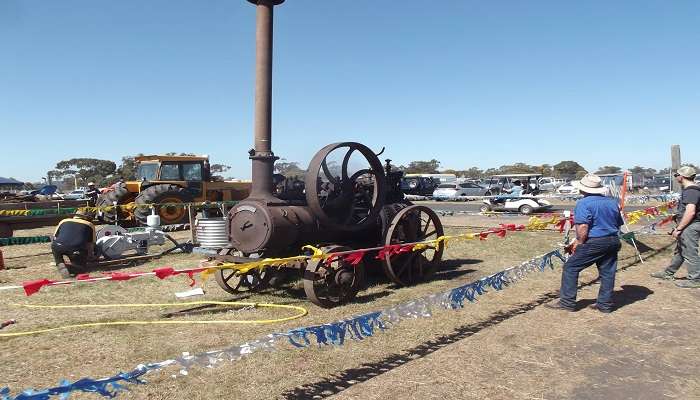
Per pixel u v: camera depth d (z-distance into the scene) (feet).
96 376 12.31
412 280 22.39
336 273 18.47
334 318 16.85
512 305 18.08
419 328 15.55
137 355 13.67
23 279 24.20
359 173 19.70
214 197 50.08
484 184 113.29
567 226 25.16
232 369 12.48
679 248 21.30
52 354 13.80
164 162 48.57
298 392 11.26
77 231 25.00
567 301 17.22
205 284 22.45
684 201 20.31
